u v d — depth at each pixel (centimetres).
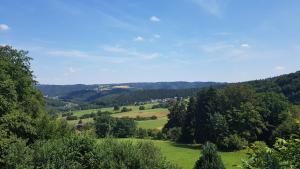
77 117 16600
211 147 3484
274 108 9606
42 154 2625
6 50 4441
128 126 13375
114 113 18038
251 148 805
